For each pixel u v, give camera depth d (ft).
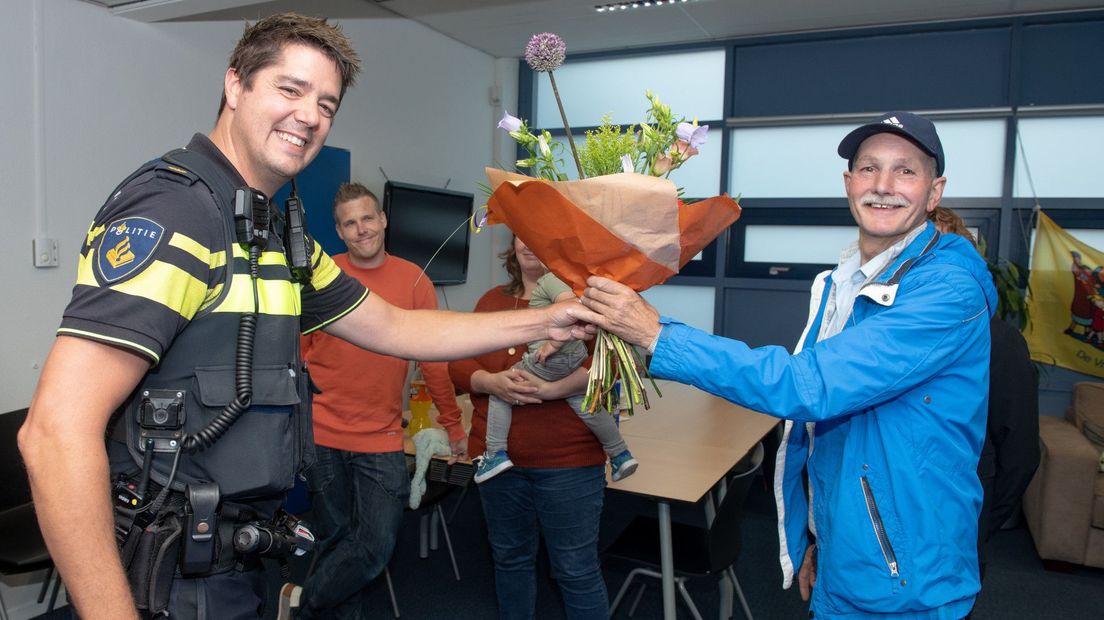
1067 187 15.46
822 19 16.03
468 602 10.46
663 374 4.62
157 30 11.07
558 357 6.79
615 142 4.83
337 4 14.10
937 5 14.92
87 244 3.27
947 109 16.03
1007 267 14.87
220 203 3.44
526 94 19.75
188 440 3.33
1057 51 15.42
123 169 10.68
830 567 4.85
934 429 4.60
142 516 3.32
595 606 7.29
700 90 18.19
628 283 4.76
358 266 8.82
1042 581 11.55
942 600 4.51
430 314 5.02
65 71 9.87
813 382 4.31
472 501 14.90
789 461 5.63
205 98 11.89
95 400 2.94
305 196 13.44
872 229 4.91
